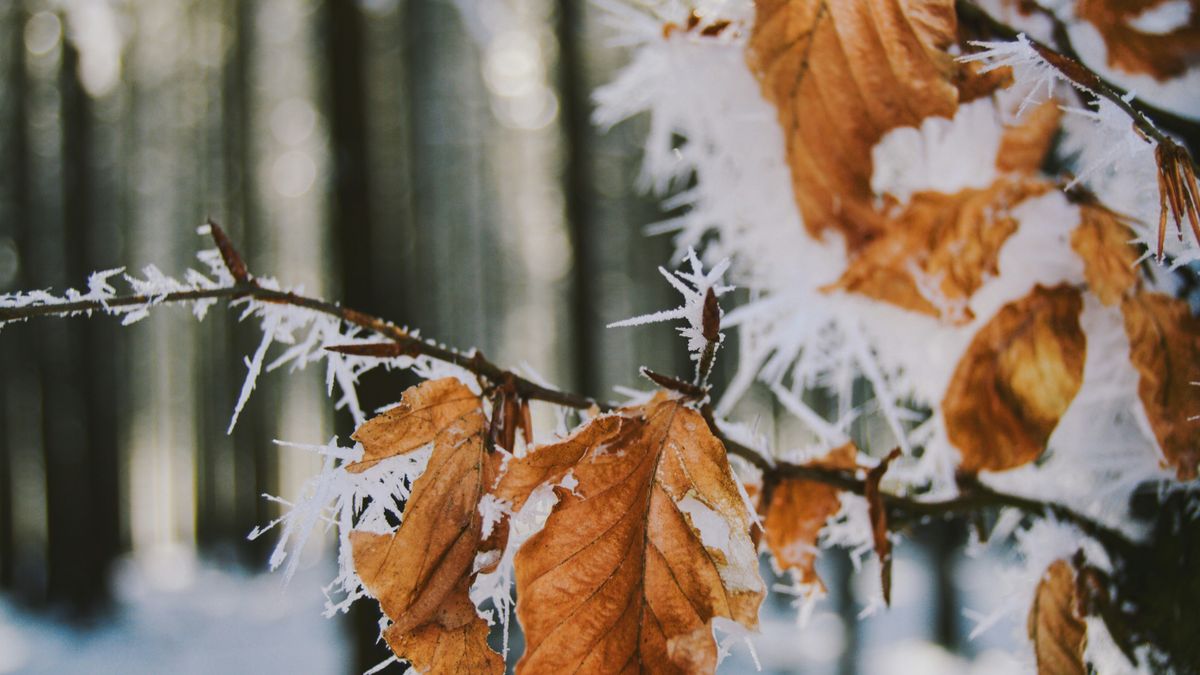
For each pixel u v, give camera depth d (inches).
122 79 213.5
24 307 14.1
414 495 14.9
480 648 14.8
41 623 175.8
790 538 17.1
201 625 170.9
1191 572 16.5
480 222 281.1
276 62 239.9
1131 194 16.4
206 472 247.4
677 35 17.6
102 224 207.0
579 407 15.6
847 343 18.5
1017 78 16.1
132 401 234.7
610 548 14.6
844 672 118.2
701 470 14.7
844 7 16.0
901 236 17.2
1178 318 16.3
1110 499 17.3
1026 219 16.9
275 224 249.9
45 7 191.5
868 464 17.7
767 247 18.3
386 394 49.9
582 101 158.4
